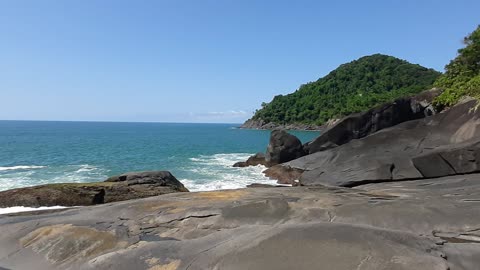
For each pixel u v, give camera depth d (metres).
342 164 23.12
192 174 29.19
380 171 20.39
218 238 7.65
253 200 10.13
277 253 6.41
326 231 7.07
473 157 18.73
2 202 17.33
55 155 44.91
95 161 38.72
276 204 9.48
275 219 8.76
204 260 6.65
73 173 30.31
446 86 34.62
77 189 17.89
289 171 26.30
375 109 33.00
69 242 8.41
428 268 5.76
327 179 21.97
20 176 28.59
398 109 32.94
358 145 25.52
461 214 8.39
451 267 6.13
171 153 48.19
